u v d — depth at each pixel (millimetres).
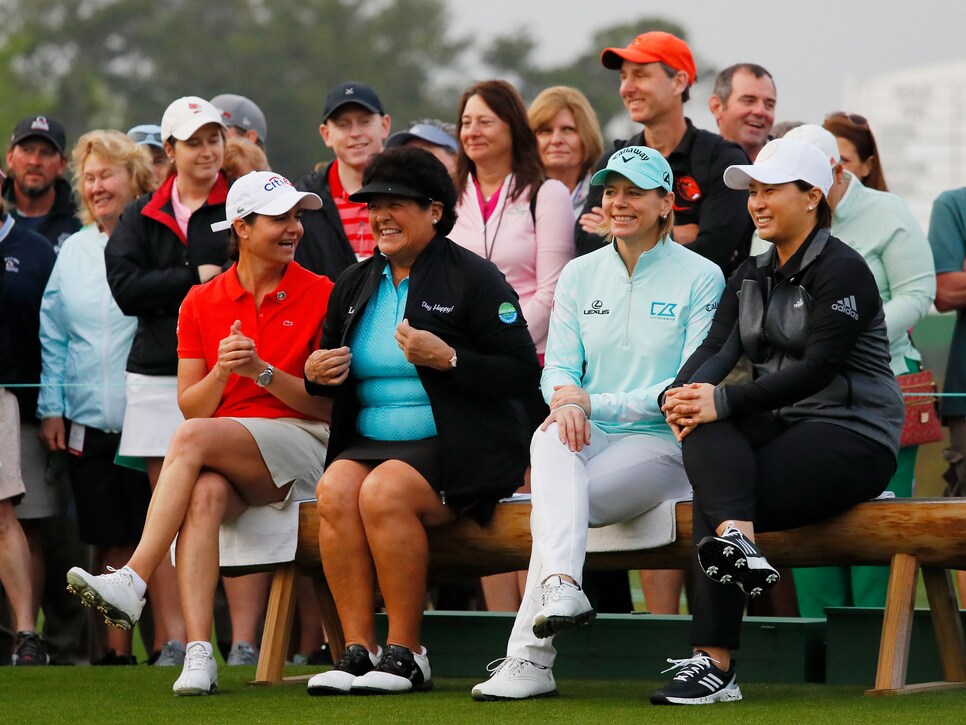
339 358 18188
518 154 22828
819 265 16969
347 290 18672
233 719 15641
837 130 23547
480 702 16578
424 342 17578
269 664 18844
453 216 18516
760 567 15625
